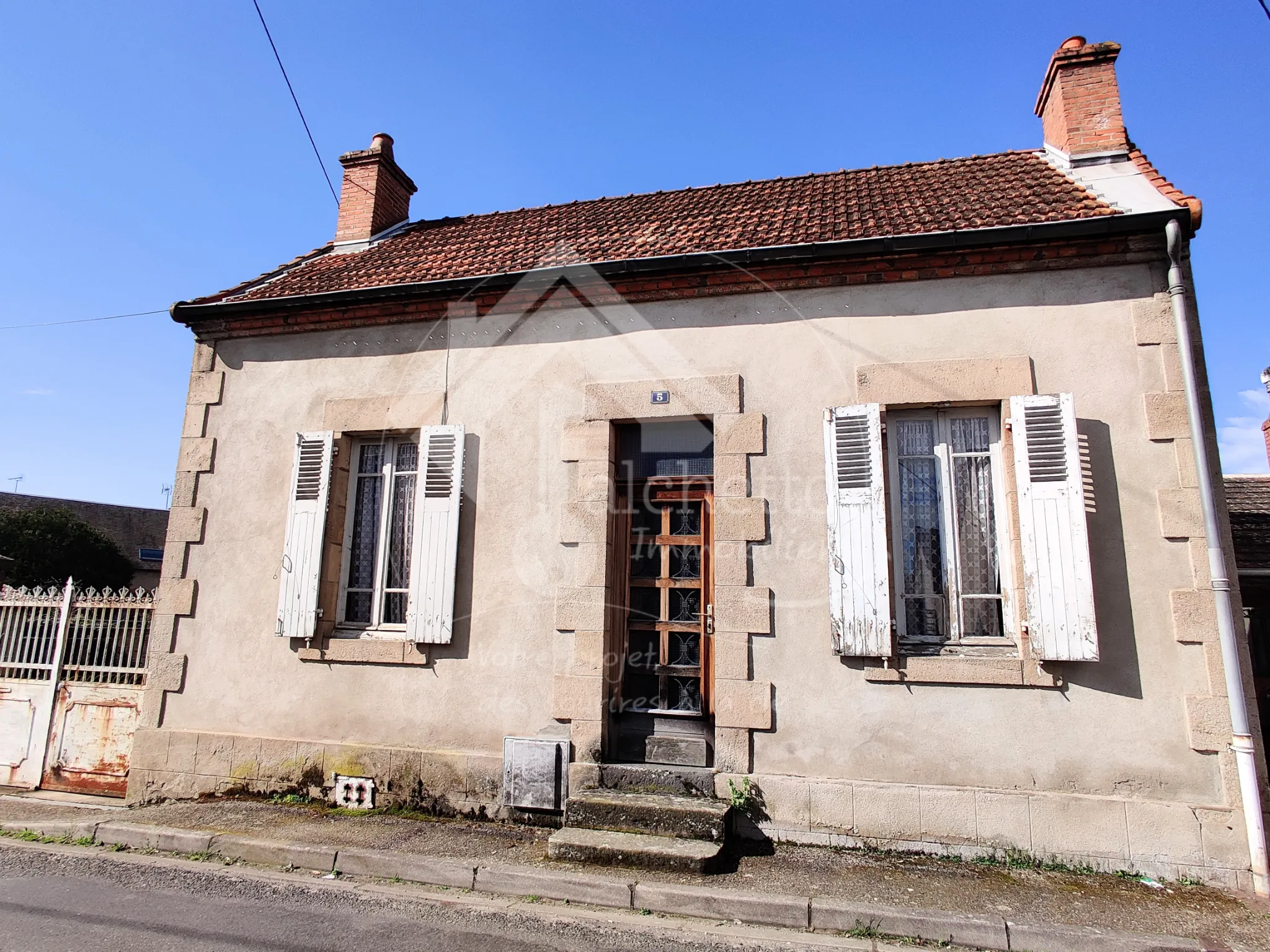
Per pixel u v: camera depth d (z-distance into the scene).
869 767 5.01
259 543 6.52
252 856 5.05
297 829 5.35
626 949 3.83
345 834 5.24
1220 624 4.65
